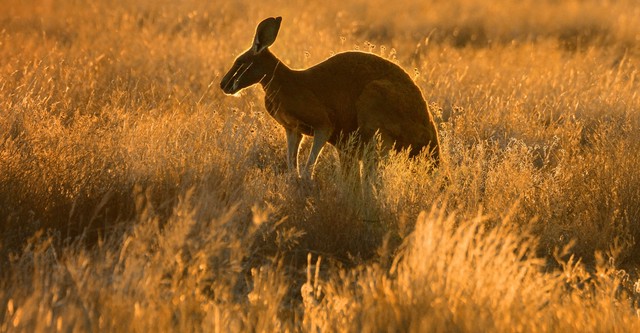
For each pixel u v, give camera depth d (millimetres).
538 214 19859
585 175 21828
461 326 13094
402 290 13953
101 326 12742
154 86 31703
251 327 13680
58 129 22078
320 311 14258
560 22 59312
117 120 24750
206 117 24719
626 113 28406
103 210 18281
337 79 20531
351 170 20078
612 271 16906
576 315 14195
